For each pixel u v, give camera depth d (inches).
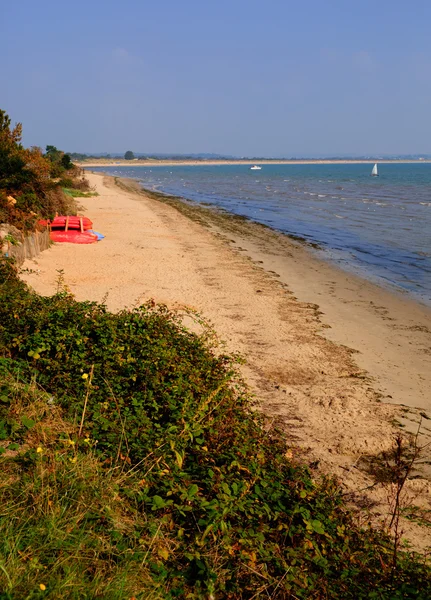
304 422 337.7
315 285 732.0
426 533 234.4
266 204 1966.0
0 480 177.0
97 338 297.3
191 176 5236.2
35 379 260.5
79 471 183.9
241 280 724.7
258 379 398.6
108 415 237.0
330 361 450.0
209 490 197.3
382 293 706.8
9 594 132.0
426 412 365.7
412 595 167.9
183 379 272.7
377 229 1310.3
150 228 1160.8
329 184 3521.2
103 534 165.3
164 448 214.1
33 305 317.4
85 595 140.3
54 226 915.4
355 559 183.0
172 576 160.9
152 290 626.5
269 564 174.2
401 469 291.6
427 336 538.0
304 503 203.8
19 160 839.1
